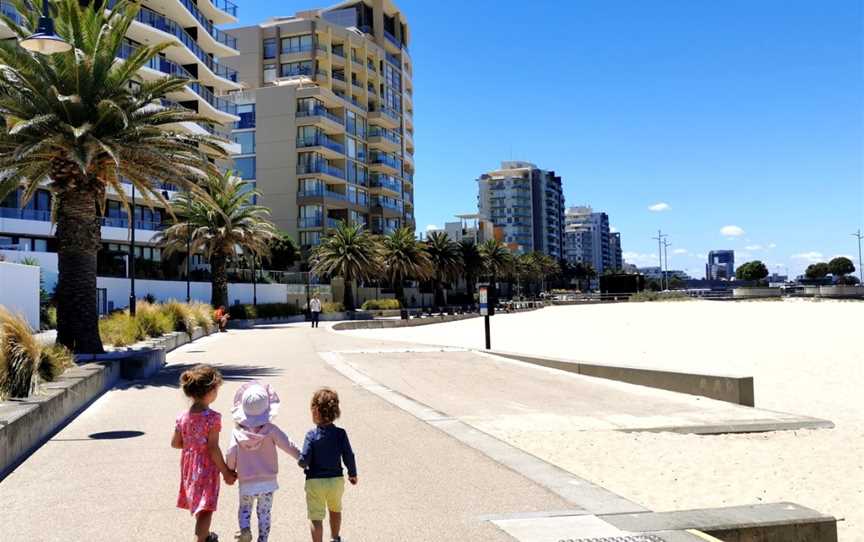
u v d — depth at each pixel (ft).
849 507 24.35
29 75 54.90
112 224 162.81
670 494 24.72
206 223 145.59
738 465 29.43
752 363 70.74
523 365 64.85
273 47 299.38
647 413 40.22
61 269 60.95
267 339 104.42
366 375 56.70
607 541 17.47
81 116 57.88
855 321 132.87
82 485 22.95
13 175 60.39
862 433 36.11
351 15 329.72
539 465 26.00
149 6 185.88
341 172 283.79
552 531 18.29
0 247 117.80
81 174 60.13
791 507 20.20
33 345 34.68
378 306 249.96
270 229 161.38
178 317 98.48
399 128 343.87
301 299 222.28
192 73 200.13
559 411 40.78
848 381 57.52
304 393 45.55
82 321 60.75
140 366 53.26
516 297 433.07
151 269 161.38
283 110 268.62
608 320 169.58
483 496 21.85
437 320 191.72
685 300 316.40
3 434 24.54
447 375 57.47
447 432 32.48
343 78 306.55
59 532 18.33
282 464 25.84
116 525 18.90
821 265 554.46
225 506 20.70
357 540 17.76
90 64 57.36
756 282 448.24
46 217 144.87
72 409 36.45
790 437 35.24
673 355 81.05
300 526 18.76
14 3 60.03
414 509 20.45
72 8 57.93
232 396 43.57
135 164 61.16
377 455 27.73
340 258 218.18
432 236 300.81
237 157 272.51
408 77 364.38
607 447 31.55
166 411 37.91
